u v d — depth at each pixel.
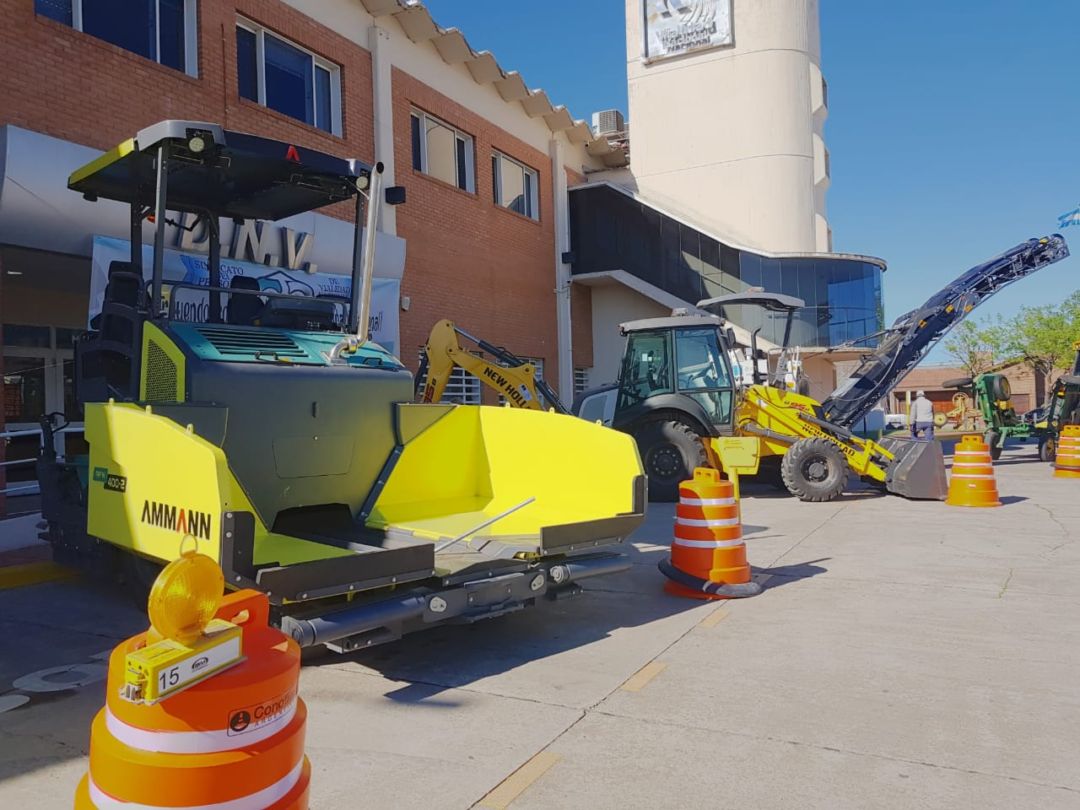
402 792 3.12
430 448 5.98
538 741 3.60
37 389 11.66
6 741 3.67
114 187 6.23
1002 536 8.45
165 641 1.75
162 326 5.14
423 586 4.50
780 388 12.97
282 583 3.75
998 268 14.30
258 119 11.02
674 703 4.03
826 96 24.06
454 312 15.05
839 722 3.76
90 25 9.21
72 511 5.98
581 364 20.23
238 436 4.90
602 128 26.16
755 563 7.33
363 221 6.24
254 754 1.74
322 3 12.30
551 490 5.89
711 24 22.12
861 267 20.30
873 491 12.75
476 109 15.99
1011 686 4.20
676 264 19.64
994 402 18.39
